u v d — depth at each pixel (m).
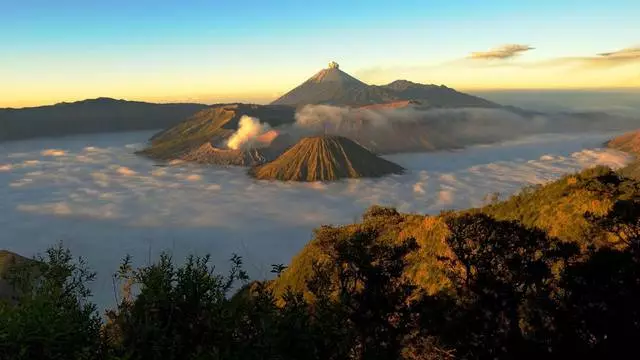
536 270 25.89
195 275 12.80
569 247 27.56
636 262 25.97
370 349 19.77
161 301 12.02
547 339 24.11
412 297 25.89
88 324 11.96
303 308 14.75
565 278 25.86
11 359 10.17
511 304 25.22
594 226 32.09
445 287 32.31
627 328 23.70
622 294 24.56
